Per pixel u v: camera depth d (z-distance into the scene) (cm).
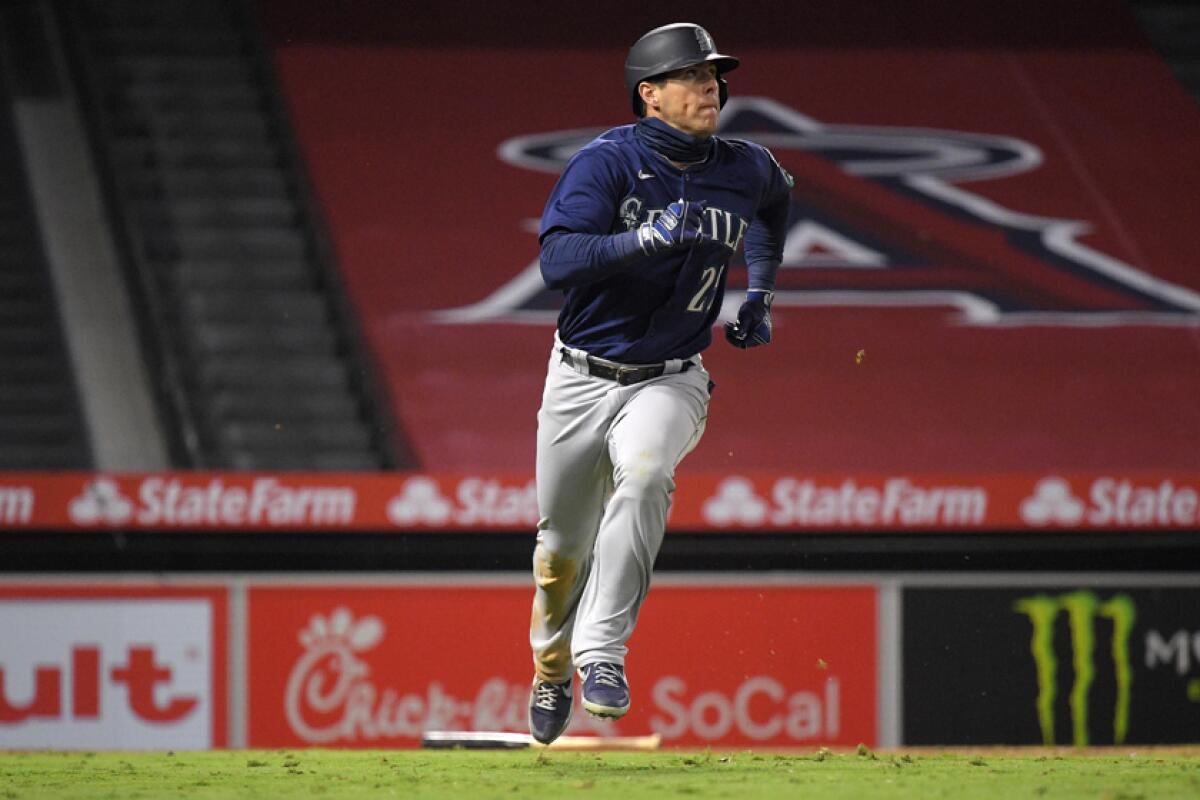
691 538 3319
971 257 4416
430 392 3981
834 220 4522
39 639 3031
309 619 3056
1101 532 3362
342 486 3225
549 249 1410
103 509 3200
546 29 5262
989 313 4244
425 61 5122
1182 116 4950
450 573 3095
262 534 3344
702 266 1470
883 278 4341
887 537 3344
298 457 4025
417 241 4475
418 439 3825
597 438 1511
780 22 5278
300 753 2116
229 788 1466
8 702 3022
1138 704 3091
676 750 2748
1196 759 1822
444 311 4253
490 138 4838
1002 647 3086
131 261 4459
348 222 4541
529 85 5034
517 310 4269
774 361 4081
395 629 3066
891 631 3081
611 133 1482
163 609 3044
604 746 2747
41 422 4128
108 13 5341
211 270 4528
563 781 1477
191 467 3925
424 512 3216
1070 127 4884
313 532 3341
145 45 5241
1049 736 3080
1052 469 3762
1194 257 4444
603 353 1486
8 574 3033
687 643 3055
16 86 5359
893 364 4075
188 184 4784
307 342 4334
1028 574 3095
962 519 3231
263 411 4134
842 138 4797
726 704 3050
